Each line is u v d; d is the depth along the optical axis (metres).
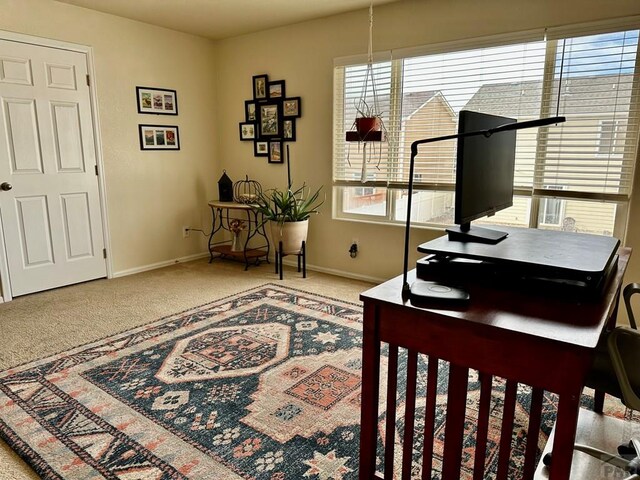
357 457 1.72
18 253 3.52
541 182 3.13
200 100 4.76
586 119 2.92
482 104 3.31
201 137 4.82
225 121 4.91
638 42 2.70
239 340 2.77
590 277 1.27
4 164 3.38
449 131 3.48
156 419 1.96
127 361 2.49
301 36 4.13
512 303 1.31
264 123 4.55
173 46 4.41
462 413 1.30
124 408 2.04
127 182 4.19
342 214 4.25
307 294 3.67
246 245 4.72
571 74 2.93
